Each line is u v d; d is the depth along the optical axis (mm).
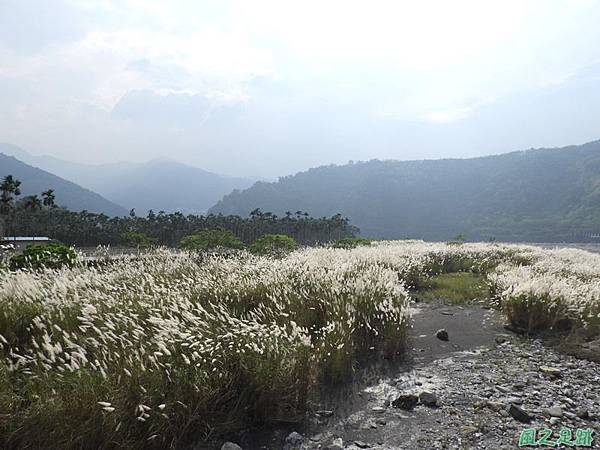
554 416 4410
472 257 19250
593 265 16953
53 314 5367
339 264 10805
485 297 11383
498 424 4258
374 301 7207
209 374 4195
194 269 10141
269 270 9000
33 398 3357
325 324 6465
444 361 6383
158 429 3553
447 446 3861
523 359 6434
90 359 4281
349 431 4215
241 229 77500
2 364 3773
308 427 4301
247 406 4285
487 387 5289
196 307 6309
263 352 4672
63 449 3119
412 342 7418
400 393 5109
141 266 9875
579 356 6453
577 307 7672
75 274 8227
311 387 4953
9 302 5637
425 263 15578
